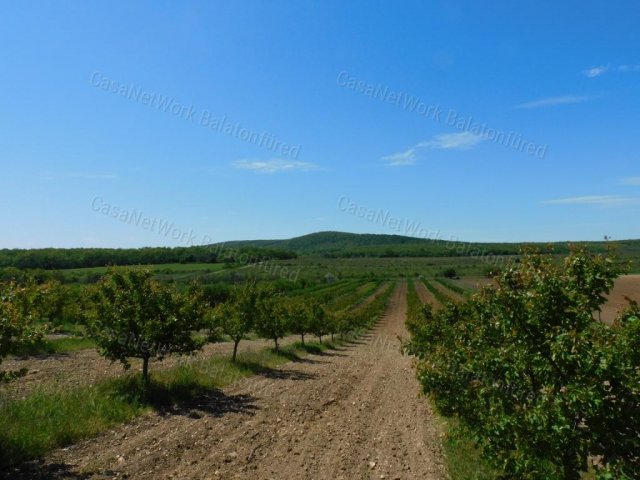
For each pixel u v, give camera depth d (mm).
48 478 6688
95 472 7000
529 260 5414
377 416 11367
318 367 19781
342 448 8703
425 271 105812
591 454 4188
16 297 7977
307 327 26953
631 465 3943
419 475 7395
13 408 8961
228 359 18125
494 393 5000
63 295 25578
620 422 4082
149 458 7699
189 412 10758
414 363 8039
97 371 15273
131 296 11656
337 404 12562
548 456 4359
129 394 11000
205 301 13352
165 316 11875
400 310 61438
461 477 7156
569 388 4148
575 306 4840
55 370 15297
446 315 12094
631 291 47500
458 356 5875
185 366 15500
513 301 5121
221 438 8977
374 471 7555
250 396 12961
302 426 10125
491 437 4926
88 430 8695
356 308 56500
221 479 7000
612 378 4098
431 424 10633
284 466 7668
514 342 5137
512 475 4820
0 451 7121
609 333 4422
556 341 4449
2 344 7125
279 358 21094
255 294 21062
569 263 5059
